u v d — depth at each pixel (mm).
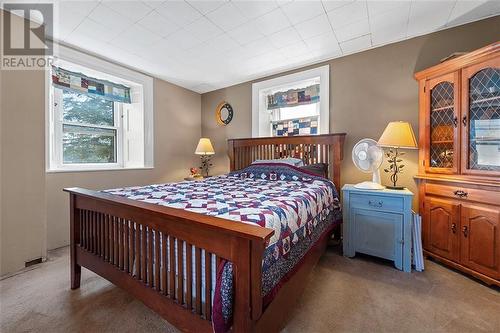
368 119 2586
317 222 1755
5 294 1581
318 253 1783
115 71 2914
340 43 2455
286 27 2162
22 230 1995
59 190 2436
